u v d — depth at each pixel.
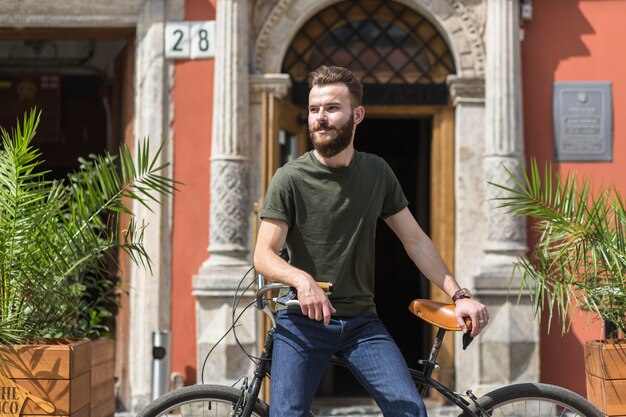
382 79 9.55
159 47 9.25
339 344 4.04
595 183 9.13
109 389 5.63
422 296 10.49
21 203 5.26
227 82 9.07
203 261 9.16
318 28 9.57
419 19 9.55
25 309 5.31
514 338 8.77
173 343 9.12
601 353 4.75
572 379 8.95
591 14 9.23
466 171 9.23
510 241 8.95
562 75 9.21
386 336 4.08
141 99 9.28
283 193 4.06
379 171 4.18
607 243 5.23
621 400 4.71
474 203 9.23
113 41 11.01
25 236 5.25
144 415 4.18
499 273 8.82
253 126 9.21
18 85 11.62
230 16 9.08
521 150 9.05
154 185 5.70
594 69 9.21
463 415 4.20
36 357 4.73
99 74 11.55
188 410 4.24
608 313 5.27
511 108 9.02
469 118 9.25
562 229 5.32
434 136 9.53
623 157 9.15
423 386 4.20
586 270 5.26
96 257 5.57
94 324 6.85
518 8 9.15
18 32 9.57
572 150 9.17
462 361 9.11
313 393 3.98
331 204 4.05
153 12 9.27
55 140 11.64
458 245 9.23
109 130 11.55
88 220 5.57
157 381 7.89
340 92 4.02
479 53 9.27
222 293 8.90
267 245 4.02
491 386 8.79
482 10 9.30
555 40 9.23
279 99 9.02
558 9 9.25
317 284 3.82
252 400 4.15
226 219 9.01
